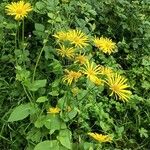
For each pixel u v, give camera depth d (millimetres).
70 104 455
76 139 474
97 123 498
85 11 597
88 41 519
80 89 479
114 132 505
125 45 628
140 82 593
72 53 491
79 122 475
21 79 463
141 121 544
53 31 542
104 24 650
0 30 537
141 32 634
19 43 542
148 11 711
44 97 450
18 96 501
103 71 461
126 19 651
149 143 525
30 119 455
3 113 495
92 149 421
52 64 492
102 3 652
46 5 561
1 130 474
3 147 476
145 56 623
